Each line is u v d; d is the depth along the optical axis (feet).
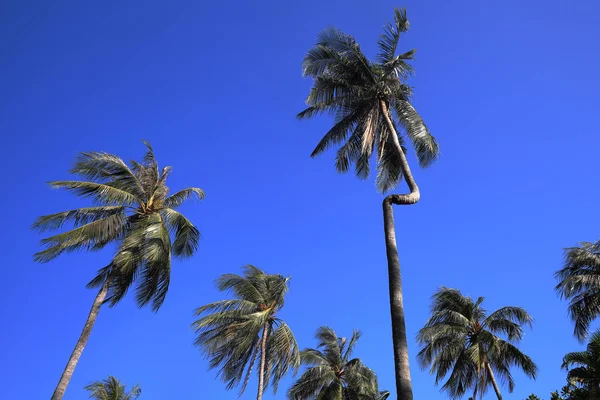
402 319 44.60
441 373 115.24
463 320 116.16
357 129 68.23
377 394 131.03
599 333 97.09
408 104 67.31
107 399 110.42
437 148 67.26
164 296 73.31
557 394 110.32
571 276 100.42
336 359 129.70
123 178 79.15
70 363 64.28
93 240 72.69
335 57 65.26
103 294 70.08
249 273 116.37
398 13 67.51
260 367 101.19
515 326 115.24
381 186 69.82
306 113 69.67
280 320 108.37
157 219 76.02
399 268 48.16
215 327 104.27
